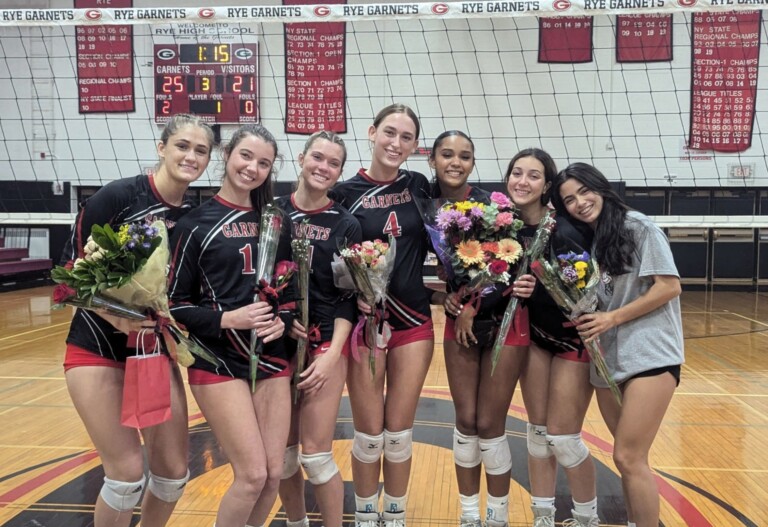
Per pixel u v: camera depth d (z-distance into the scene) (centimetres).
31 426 418
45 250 1230
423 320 253
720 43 1012
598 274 225
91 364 208
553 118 1055
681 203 1066
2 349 663
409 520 285
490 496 258
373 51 1068
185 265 209
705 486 322
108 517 211
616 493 314
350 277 230
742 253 1144
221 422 206
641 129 1043
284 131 1084
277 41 1071
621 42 1029
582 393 242
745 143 1029
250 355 209
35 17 616
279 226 217
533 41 1044
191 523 278
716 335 760
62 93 1127
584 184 232
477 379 257
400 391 248
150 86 1098
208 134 223
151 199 223
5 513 287
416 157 1074
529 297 246
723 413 451
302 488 253
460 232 243
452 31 1056
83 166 1138
